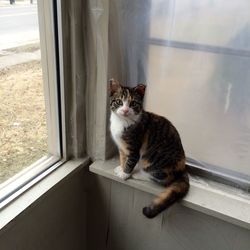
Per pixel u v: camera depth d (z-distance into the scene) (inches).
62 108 44.3
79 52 42.1
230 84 39.7
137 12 40.7
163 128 43.3
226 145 43.7
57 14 38.3
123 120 41.0
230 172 44.9
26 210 37.4
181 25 39.1
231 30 36.7
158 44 41.8
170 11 38.9
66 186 46.0
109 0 38.5
